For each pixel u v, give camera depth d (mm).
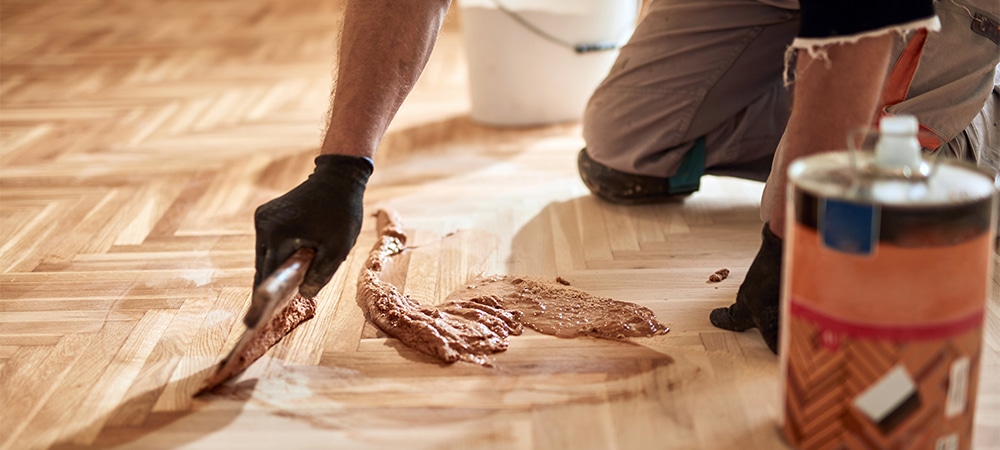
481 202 1893
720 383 1175
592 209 1836
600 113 1812
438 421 1111
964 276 887
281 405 1155
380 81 1234
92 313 1424
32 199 1958
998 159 1595
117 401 1175
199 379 1221
